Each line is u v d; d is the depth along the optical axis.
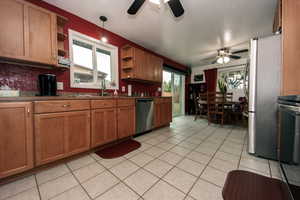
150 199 1.07
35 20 1.56
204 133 3.02
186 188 1.20
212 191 1.16
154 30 2.74
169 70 4.89
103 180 1.31
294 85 1.24
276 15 1.99
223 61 3.86
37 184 1.24
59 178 1.33
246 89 2.63
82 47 2.45
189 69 6.12
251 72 1.83
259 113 1.79
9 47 1.38
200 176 1.38
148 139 2.59
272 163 1.64
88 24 2.39
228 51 3.70
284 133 1.09
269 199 1.06
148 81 3.58
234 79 5.16
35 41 1.56
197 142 2.42
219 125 3.85
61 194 1.12
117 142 2.37
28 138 1.31
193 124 3.99
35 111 1.36
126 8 2.04
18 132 1.26
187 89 6.13
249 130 1.89
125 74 3.06
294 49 1.24
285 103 1.00
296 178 0.85
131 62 2.94
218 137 2.72
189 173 1.44
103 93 2.59
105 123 2.05
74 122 1.67
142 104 2.79
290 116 0.95
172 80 5.39
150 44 3.47
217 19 2.34
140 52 3.10
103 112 2.02
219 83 4.75
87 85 2.44
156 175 1.40
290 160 0.96
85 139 1.78
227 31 2.78
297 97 0.82
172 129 3.38
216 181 1.30
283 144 1.12
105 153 1.93
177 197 1.09
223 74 5.41
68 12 2.13
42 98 1.40
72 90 2.21
